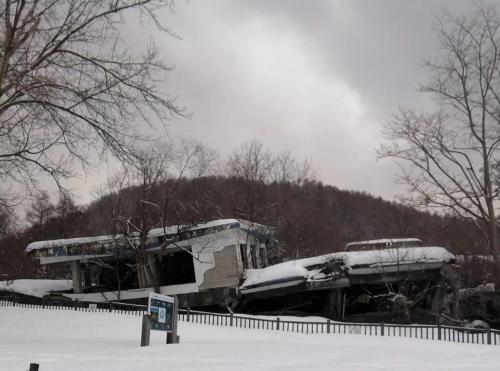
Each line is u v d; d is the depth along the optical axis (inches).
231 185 2178.9
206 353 437.1
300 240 2140.7
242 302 1378.0
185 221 1635.1
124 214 1583.4
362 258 1254.3
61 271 2265.0
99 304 1147.3
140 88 669.3
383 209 3063.5
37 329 878.4
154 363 368.5
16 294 1339.8
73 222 2161.7
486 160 1262.3
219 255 1400.1
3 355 426.0
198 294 1389.0
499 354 497.7
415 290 1318.9
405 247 1299.2
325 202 3061.0
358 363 385.1
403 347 615.8
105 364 362.0
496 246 1242.0
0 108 634.2
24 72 631.2
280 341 676.7
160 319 550.6
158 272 1457.9
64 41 657.6
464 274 1435.8
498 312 1291.8
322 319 1206.3
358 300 1508.4
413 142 1321.4
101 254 1472.7
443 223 1640.0
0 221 1603.1
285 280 1280.8
